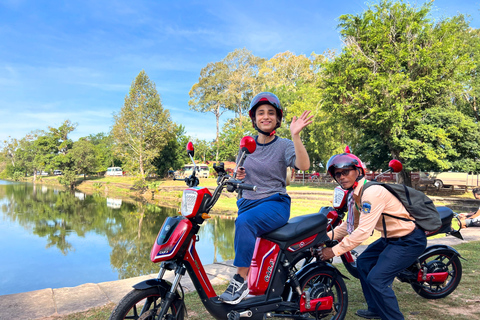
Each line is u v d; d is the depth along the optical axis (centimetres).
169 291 239
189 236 240
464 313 336
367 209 278
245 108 5847
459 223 429
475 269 481
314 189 2544
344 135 2961
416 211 289
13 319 319
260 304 263
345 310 310
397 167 322
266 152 282
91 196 3766
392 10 2034
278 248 275
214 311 248
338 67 2159
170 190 3778
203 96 6188
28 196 3825
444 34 1981
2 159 10225
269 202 271
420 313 336
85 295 386
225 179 251
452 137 2066
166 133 4375
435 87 1922
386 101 1906
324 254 289
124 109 4312
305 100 3039
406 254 287
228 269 485
